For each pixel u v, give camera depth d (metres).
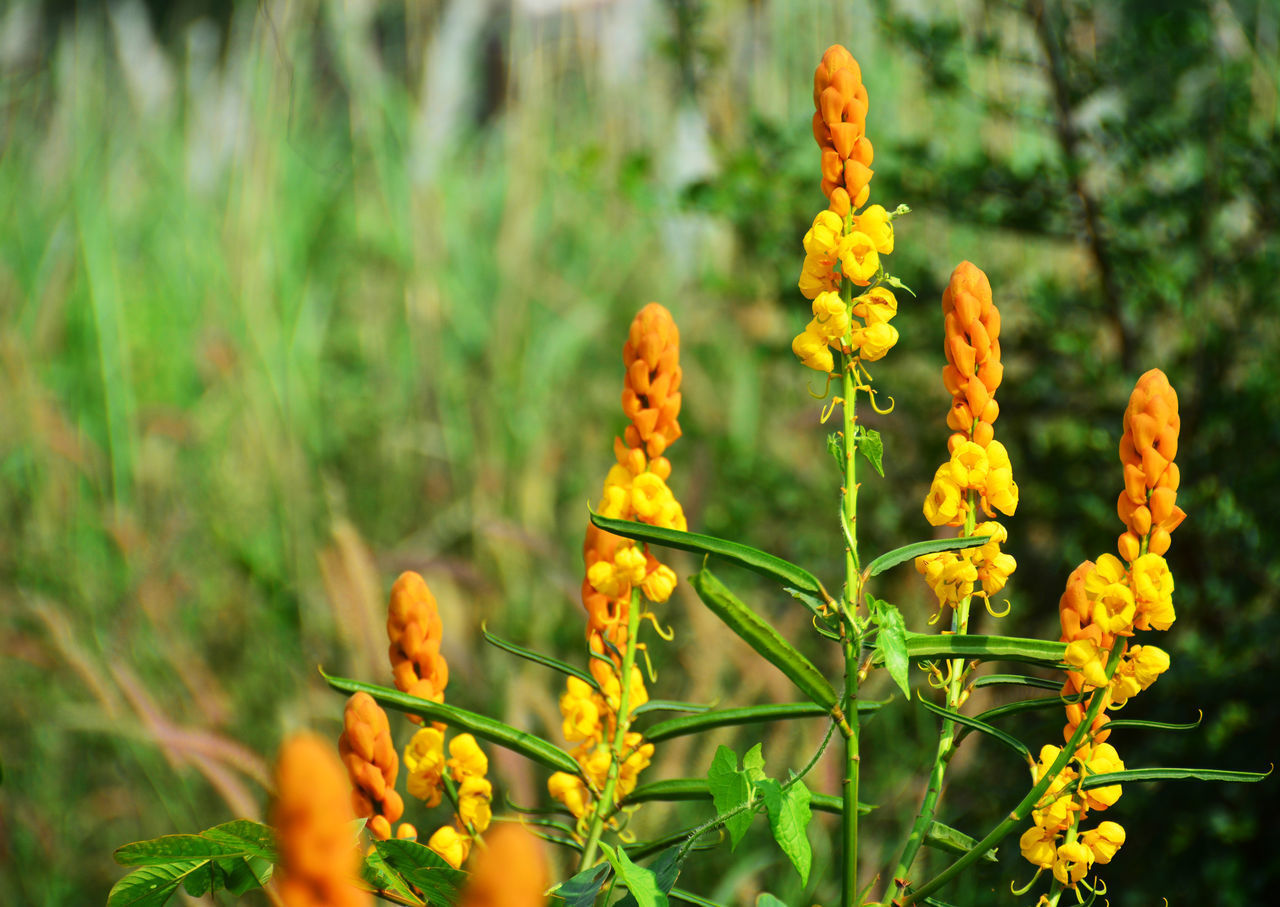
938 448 3.62
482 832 1.62
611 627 1.62
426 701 1.58
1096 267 3.49
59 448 3.95
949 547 1.53
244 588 3.77
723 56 4.23
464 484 4.36
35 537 3.82
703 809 2.90
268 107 4.29
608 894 1.53
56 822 3.36
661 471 1.60
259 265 4.25
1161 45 3.49
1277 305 3.33
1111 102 3.77
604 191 4.27
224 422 4.36
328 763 1.26
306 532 3.77
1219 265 3.42
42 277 4.50
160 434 4.25
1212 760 2.73
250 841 1.46
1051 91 3.59
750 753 1.52
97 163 4.63
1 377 4.02
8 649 3.30
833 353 1.54
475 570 3.42
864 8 4.37
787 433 4.39
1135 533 1.50
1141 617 1.49
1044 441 3.50
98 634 3.31
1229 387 3.34
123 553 3.68
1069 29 3.57
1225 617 3.04
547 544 3.37
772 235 3.79
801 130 3.88
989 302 1.55
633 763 1.64
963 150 4.19
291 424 4.09
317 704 3.22
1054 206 3.42
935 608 3.37
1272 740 2.74
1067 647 1.50
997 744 2.90
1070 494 3.30
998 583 1.54
